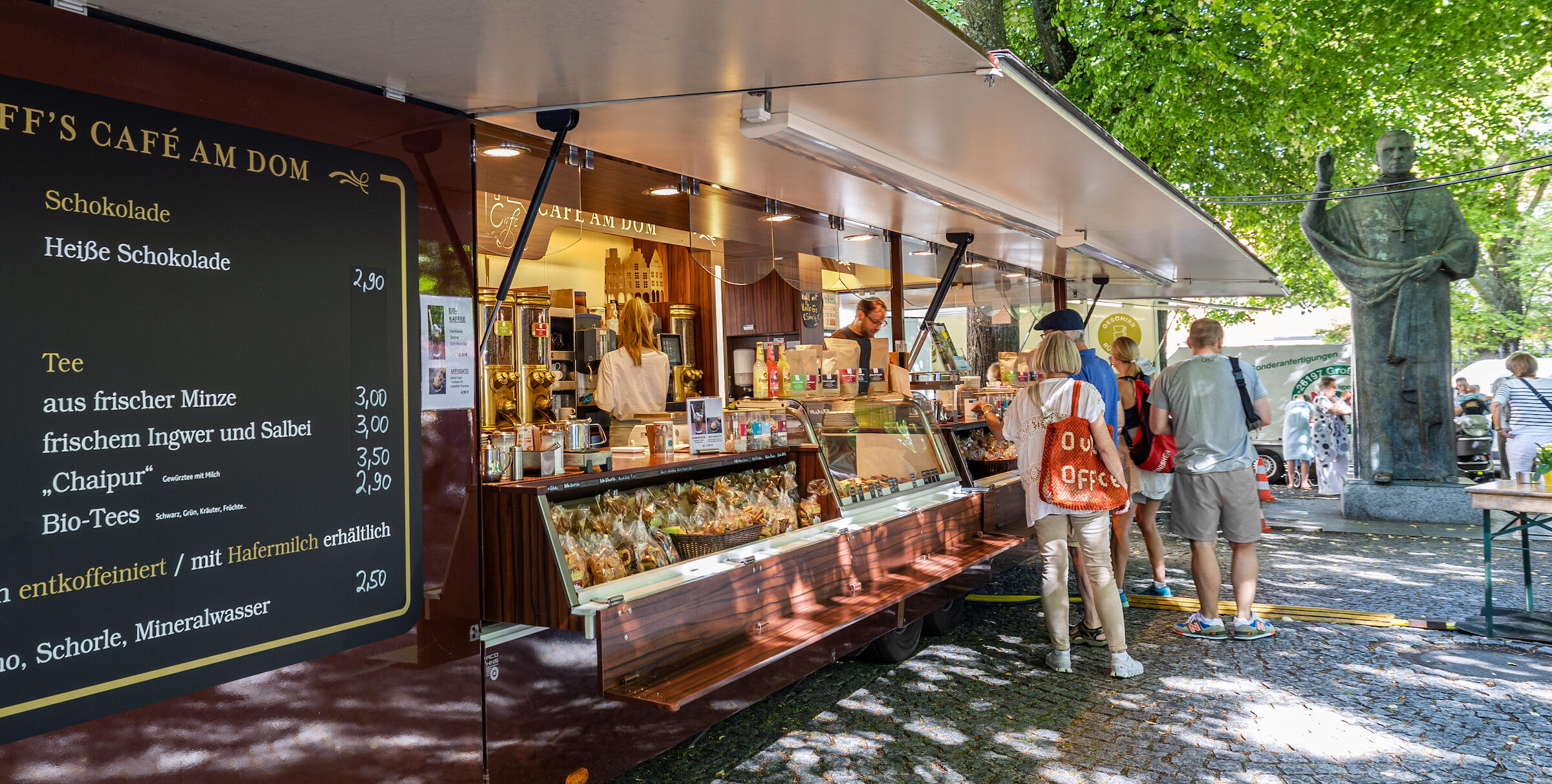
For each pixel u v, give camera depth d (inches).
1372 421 415.5
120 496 83.6
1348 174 564.7
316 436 101.0
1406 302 405.1
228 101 93.5
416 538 112.6
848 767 154.3
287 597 97.5
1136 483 257.6
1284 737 163.0
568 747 130.5
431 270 116.7
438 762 113.7
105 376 82.7
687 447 176.9
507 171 147.2
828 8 92.0
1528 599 239.5
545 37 96.5
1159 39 470.3
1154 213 244.1
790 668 159.9
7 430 76.2
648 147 156.4
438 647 114.9
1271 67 455.2
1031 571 327.9
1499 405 392.5
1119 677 197.2
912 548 208.8
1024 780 147.6
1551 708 174.9
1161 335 689.0
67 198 80.3
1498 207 679.7
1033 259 343.0
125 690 83.9
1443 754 154.4
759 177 182.7
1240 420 222.2
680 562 148.3
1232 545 225.0
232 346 92.8
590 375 271.6
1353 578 294.8
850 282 378.3
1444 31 459.5
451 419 118.6
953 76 120.6
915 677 201.9
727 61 109.2
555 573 120.4
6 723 76.1
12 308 76.5
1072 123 149.3
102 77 83.0
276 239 97.4
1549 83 685.9
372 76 105.3
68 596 80.0
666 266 350.6
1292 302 800.3
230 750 92.1
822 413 204.2
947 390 282.2
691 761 158.6
